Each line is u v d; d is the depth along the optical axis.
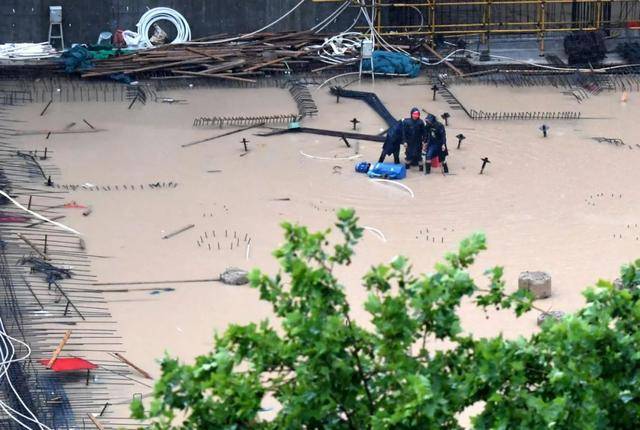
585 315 39.50
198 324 70.56
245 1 125.06
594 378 37.94
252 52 120.88
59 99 111.50
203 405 36.62
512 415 36.78
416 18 127.62
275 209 88.69
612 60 123.75
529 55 125.31
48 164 97.00
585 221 86.50
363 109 111.56
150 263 79.00
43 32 122.00
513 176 95.62
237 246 81.81
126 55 118.94
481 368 37.62
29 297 73.31
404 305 37.75
